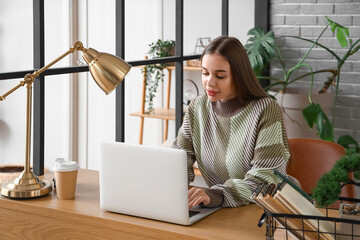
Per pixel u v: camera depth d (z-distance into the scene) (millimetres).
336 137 4484
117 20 3322
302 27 4461
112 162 2035
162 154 1934
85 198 2250
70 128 5301
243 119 2365
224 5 4430
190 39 4852
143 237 1939
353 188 2535
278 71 4590
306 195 1907
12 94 5531
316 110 3820
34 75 2229
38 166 2832
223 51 2293
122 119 3393
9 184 2244
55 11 5188
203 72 2365
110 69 2184
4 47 5535
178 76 3961
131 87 5148
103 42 5168
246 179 2215
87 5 5176
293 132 4211
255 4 4539
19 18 5422
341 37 3848
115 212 2074
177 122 4035
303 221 1731
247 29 4676
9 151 5641
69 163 2229
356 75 4348
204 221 1998
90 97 5312
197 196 2092
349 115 4410
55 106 5324
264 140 2273
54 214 2102
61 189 2221
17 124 5559
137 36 5051
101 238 2025
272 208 1758
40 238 2148
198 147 2510
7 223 2215
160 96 5016
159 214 1978
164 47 4594
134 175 1999
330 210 2123
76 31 5234
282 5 4496
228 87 2334
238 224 1970
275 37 4535
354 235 1687
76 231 2070
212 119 2453
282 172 2234
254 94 2367
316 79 4484
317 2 4383
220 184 2434
